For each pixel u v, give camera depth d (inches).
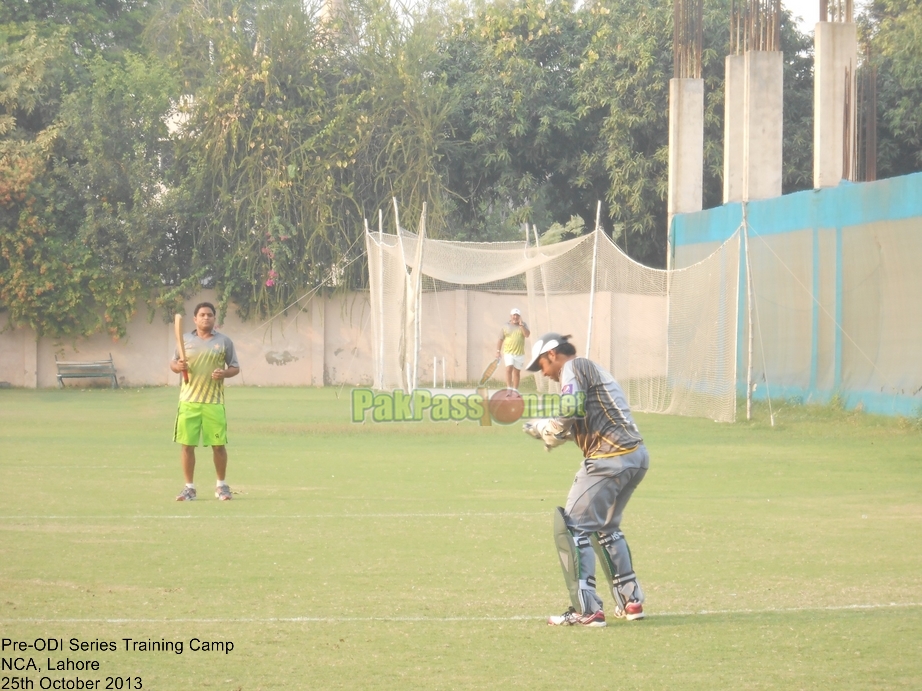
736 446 2507.4
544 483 1904.5
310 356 5128.0
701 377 3334.2
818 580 1141.7
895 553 1285.7
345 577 1147.9
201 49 5172.2
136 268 4938.5
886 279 2952.8
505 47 5477.4
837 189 3164.4
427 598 1055.6
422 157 5088.6
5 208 4778.5
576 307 4153.5
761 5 3649.1
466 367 5073.8
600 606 957.2
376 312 4463.6
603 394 970.7
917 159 5467.5
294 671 816.9
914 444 2522.1
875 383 2989.7
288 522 1493.6
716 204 5575.8
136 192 4845.0
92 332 4948.3
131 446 2490.2
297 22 5024.6
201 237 5019.7
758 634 925.8
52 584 1106.1
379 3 5231.3
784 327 3437.5
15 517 1524.4
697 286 3358.8
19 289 4756.4
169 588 1091.3
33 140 4953.3
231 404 3828.7
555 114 5393.7
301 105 5083.7
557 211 5733.3
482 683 788.6
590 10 5684.1
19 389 4832.7
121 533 1402.6
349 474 2022.6
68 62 5142.7
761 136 3636.8
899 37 4685.0
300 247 5039.4
